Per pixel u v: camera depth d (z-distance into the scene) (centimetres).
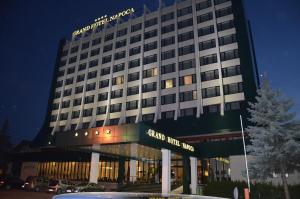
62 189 2775
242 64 4591
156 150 2777
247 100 4294
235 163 3566
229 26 5025
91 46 6900
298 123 2023
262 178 2186
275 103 2077
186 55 5250
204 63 4991
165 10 5969
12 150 6438
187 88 5019
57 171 5216
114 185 4066
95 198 311
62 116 6606
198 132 4362
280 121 2066
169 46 5534
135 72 5812
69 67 7075
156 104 5203
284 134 1959
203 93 4822
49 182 2853
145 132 2252
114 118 5747
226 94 4612
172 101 5097
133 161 3928
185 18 5591
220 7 5247
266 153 1966
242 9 5012
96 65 6575
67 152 5097
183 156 3288
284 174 1988
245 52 4650
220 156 3694
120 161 3422
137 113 5394
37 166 5459
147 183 3469
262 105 2109
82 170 4903
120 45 6375
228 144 3703
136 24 6291
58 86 7050
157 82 5353
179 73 5209
